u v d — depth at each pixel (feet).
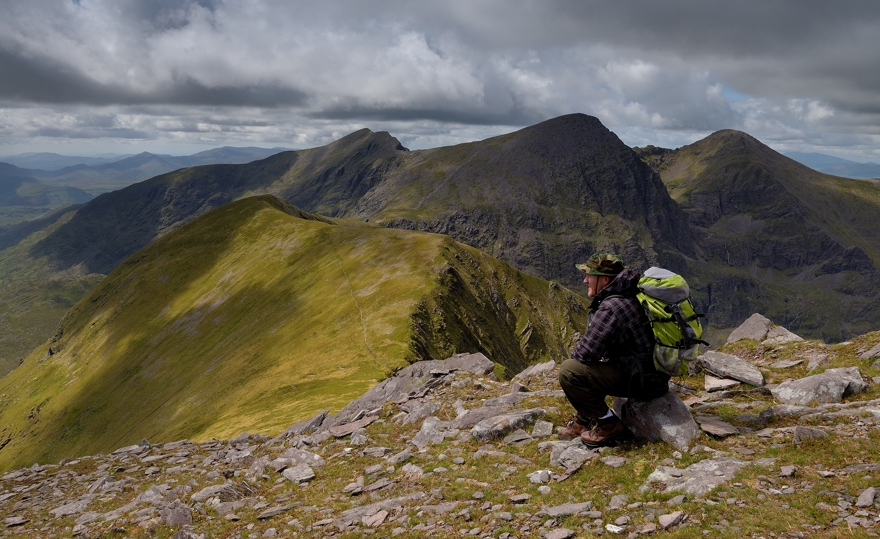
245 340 427.74
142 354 564.71
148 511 37.50
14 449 521.65
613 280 25.62
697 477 22.80
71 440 479.41
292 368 287.07
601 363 26.02
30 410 588.50
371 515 27.58
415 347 285.43
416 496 28.30
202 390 346.54
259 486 37.63
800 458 22.47
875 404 26.48
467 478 29.14
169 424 319.88
